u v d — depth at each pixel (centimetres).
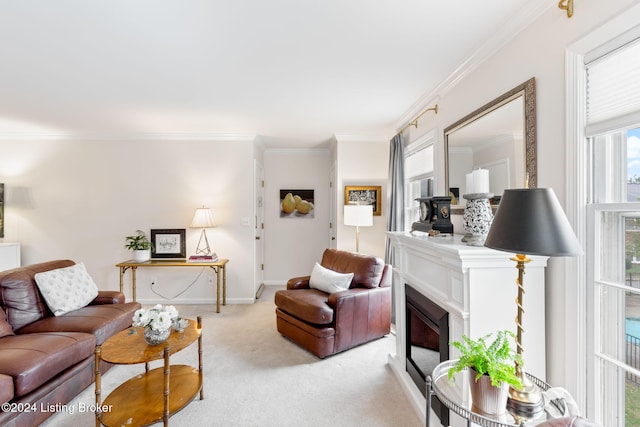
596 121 120
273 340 291
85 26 165
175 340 185
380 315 289
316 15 157
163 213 406
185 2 146
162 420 161
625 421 116
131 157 404
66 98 272
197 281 409
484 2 147
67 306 241
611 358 118
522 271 117
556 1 137
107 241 402
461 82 221
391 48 189
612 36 112
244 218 410
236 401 197
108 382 218
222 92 259
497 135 179
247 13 155
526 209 103
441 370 138
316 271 315
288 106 296
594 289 123
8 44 182
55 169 397
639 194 112
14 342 187
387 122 349
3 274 226
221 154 408
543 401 117
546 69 143
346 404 195
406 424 177
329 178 503
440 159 254
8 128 369
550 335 141
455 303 152
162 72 221
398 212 338
